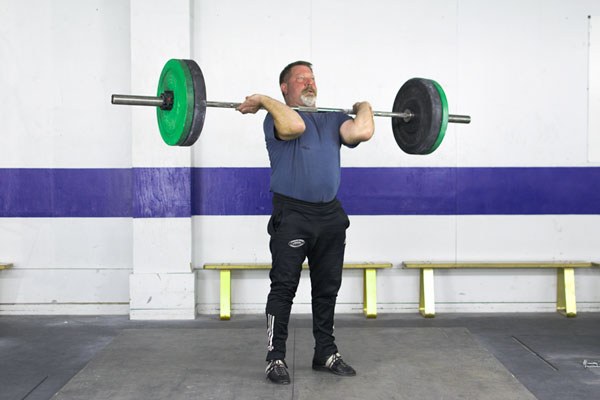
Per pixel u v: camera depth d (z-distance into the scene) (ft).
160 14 13.05
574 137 13.80
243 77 13.61
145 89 13.10
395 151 13.73
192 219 13.65
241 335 11.34
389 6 13.62
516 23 13.66
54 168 13.64
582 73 13.74
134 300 13.29
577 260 13.89
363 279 13.85
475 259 13.88
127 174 13.65
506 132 13.75
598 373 9.76
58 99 13.56
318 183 8.73
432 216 13.82
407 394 8.42
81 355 10.85
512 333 12.14
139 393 8.50
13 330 12.51
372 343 10.75
